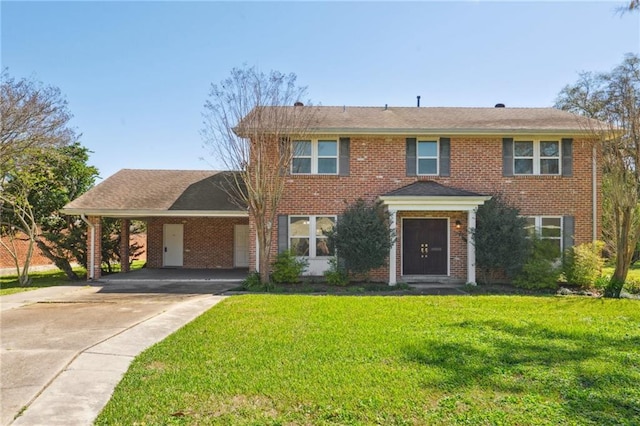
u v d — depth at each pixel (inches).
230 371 211.0
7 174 658.2
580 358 232.4
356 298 446.0
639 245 826.2
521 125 610.5
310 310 370.6
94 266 645.3
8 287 600.4
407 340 266.5
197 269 804.6
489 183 610.5
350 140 612.1
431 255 615.8
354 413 164.7
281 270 574.6
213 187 725.3
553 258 554.9
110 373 211.8
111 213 628.1
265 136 572.7
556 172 613.3
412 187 592.1
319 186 610.9
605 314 358.9
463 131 595.8
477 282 589.3
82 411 168.4
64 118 695.1
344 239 562.9
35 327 315.9
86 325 322.3
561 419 158.9
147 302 437.7
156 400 177.5
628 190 498.6
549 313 361.1
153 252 826.8
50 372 213.2
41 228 738.8
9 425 155.8
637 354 240.1
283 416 162.7
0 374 210.2
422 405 171.6
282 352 242.4
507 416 160.9
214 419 160.4
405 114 684.1
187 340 270.4
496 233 549.0
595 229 605.3
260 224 565.6
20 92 631.8
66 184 758.5
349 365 219.3
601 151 572.7
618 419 159.0
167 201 664.4
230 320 329.4
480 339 270.8
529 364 221.9
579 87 1159.6
